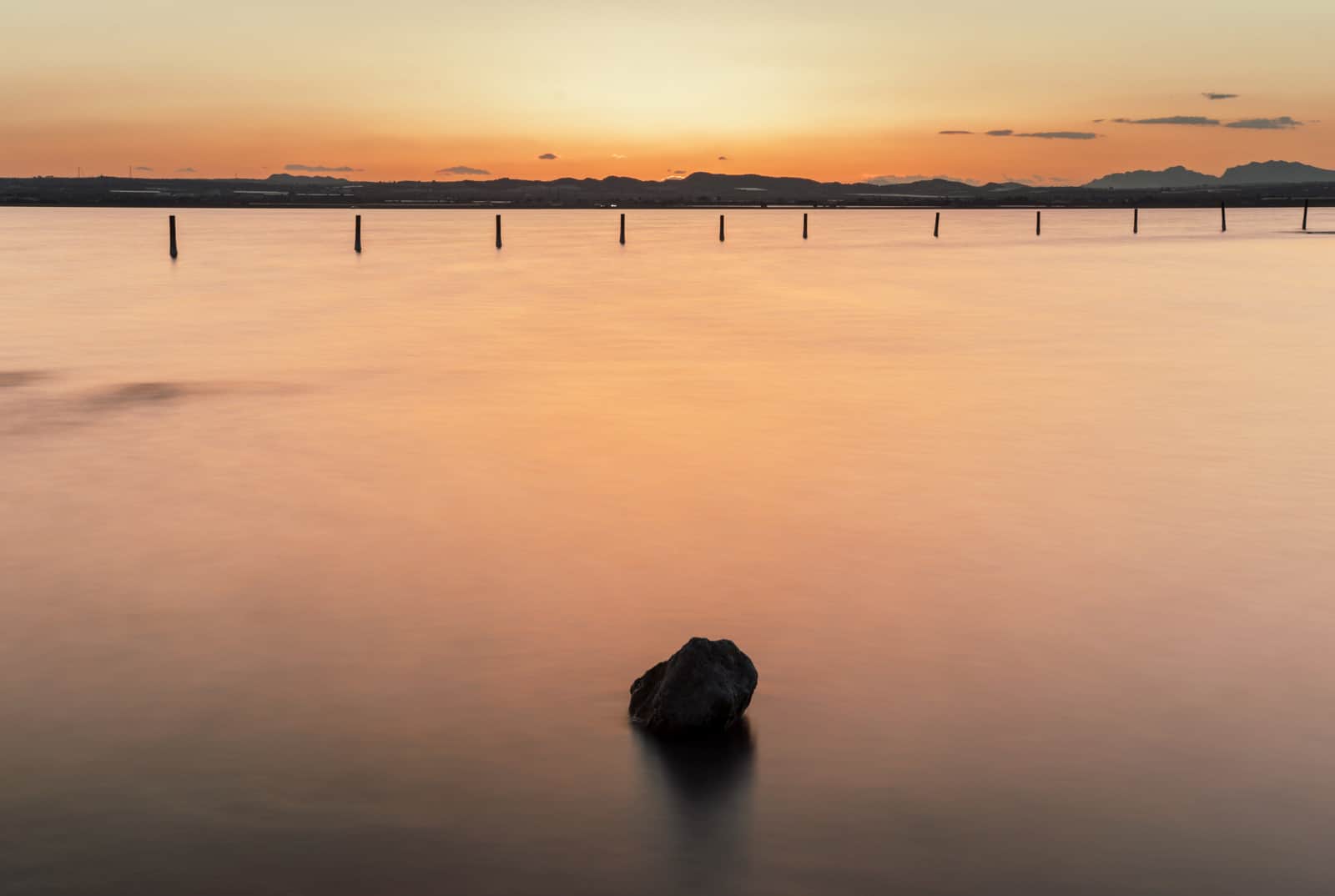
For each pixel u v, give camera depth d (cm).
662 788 624
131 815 595
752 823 589
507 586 958
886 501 1237
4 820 590
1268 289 4044
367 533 1112
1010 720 708
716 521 1158
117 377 2069
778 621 880
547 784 630
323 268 5112
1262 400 1870
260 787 625
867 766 650
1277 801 612
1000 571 1002
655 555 1045
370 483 1311
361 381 2039
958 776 639
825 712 719
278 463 1411
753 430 1625
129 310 3269
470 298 3722
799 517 1174
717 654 711
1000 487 1299
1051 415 1739
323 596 931
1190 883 539
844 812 601
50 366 2194
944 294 3941
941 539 1099
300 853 562
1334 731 695
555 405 1812
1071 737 685
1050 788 625
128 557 1034
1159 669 788
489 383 2031
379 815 596
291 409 1772
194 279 4362
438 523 1147
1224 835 579
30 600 923
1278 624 876
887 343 2616
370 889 533
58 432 1593
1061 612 900
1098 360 2338
